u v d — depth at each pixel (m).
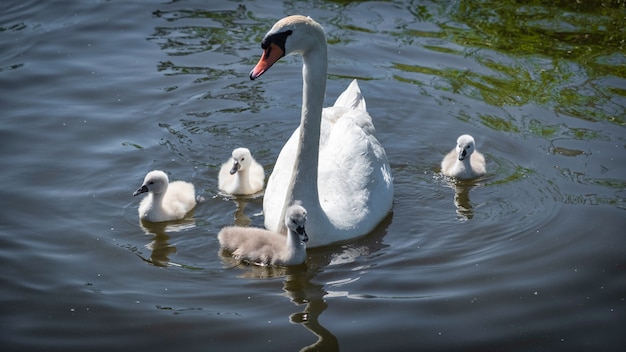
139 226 12.68
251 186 13.85
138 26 18.70
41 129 14.95
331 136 13.70
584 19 19.09
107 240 12.20
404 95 16.38
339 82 16.72
